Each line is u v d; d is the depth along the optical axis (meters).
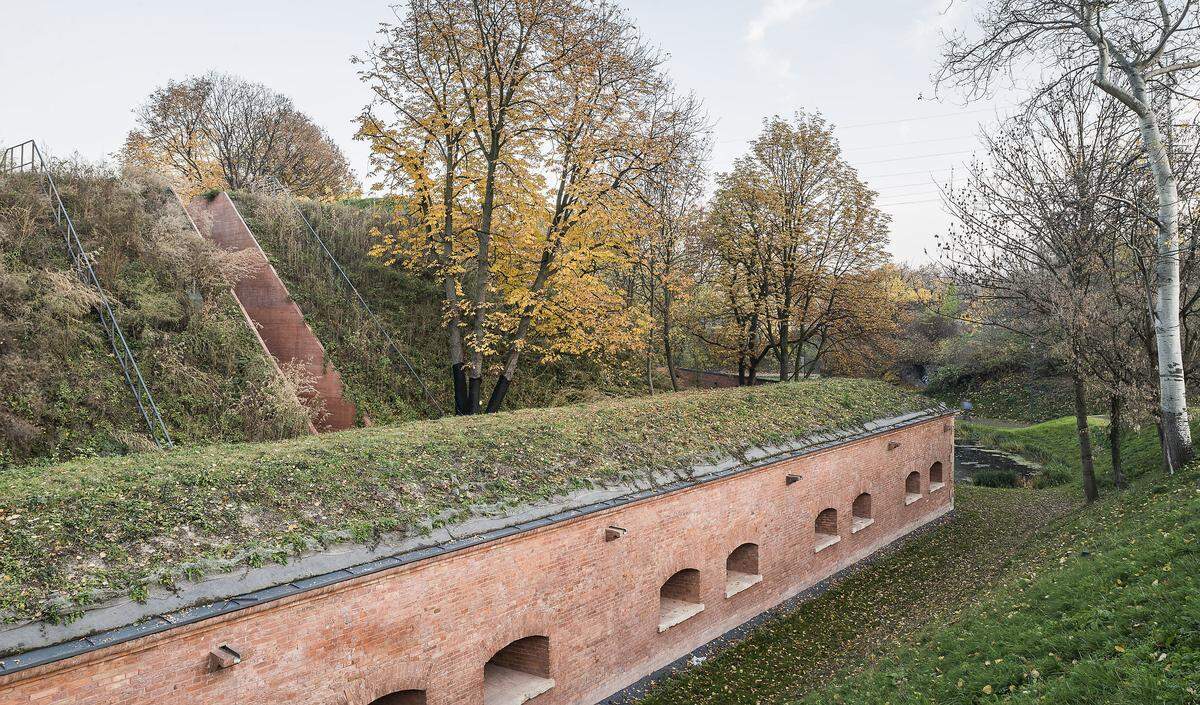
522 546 9.87
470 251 19.48
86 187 17.03
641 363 27.56
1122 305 18.22
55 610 6.17
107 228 15.95
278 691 7.32
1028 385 47.38
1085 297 17.75
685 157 24.59
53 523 7.16
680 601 13.63
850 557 18.31
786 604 15.68
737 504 14.29
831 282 27.86
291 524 8.22
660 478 12.60
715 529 13.70
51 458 11.33
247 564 7.46
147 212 17.97
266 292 18.66
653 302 25.39
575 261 19.25
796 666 12.80
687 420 15.38
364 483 9.46
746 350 28.88
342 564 8.01
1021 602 10.30
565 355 24.39
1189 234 17.14
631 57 20.00
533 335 23.19
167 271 16.11
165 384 13.73
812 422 17.83
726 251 27.70
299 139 41.56
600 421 13.96
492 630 9.45
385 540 8.57
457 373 19.05
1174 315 15.46
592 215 19.41
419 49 18.42
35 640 5.91
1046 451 34.47
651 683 12.07
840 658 12.80
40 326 12.92
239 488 8.59
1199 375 18.34
